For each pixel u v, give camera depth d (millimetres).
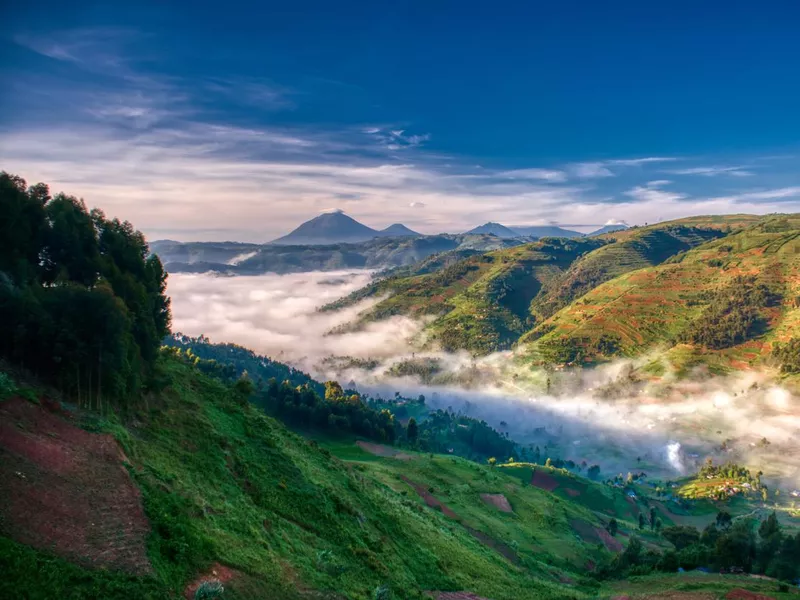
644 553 84688
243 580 27828
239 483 41625
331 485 54094
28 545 21594
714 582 60844
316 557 36469
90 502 26312
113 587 21688
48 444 28594
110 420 36094
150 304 53719
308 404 164250
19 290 36438
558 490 162875
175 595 23578
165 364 61281
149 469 33188
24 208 45781
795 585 61719
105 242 53594
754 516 175750
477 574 53812
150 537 26141
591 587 69125
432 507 87688
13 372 33250
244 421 57406
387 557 45312
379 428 162125
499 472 147500
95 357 36625
